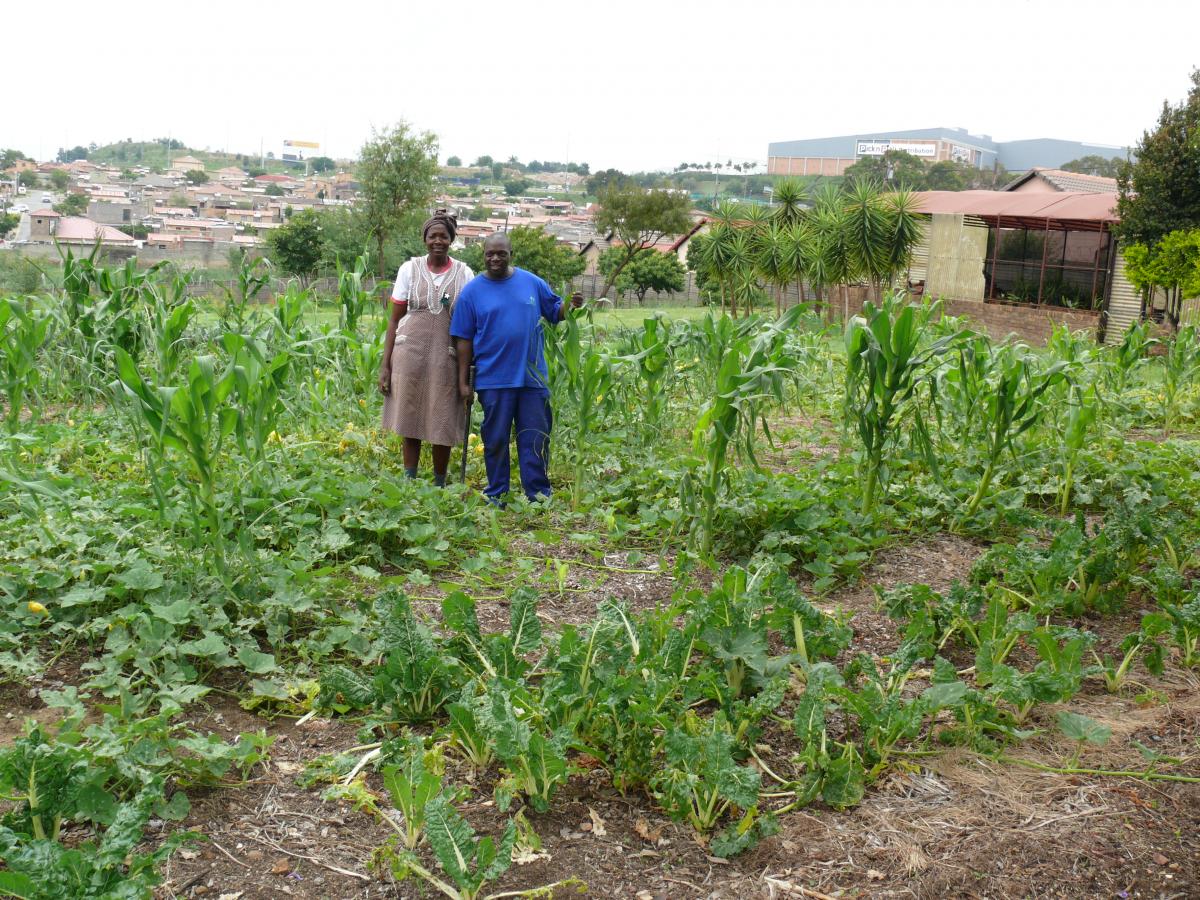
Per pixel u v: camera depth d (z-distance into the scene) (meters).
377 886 2.59
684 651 3.38
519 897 2.55
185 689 3.25
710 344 7.54
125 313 8.44
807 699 3.11
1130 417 9.87
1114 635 4.32
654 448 7.13
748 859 2.75
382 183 37.12
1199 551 5.07
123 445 6.56
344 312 9.37
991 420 5.75
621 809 2.95
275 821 2.84
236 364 4.23
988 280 29.17
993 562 4.46
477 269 36.62
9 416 6.39
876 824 2.91
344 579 4.41
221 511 4.46
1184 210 21.30
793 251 25.16
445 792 2.66
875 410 5.49
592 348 6.42
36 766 2.53
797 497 5.30
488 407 5.94
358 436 6.60
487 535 5.32
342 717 3.42
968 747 3.33
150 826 2.75
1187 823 2.96
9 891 2.10
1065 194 27.41
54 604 3.90
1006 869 2.72
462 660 3.50
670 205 51.31
